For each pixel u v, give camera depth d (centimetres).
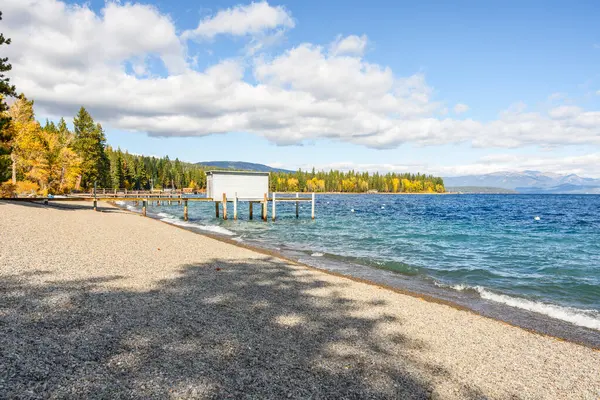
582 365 633
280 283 1062
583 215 5238
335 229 3166
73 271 989
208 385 456
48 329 581
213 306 792
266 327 691
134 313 699
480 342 711
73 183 6806
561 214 5462
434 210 6444
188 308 762
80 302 734
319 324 735
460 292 1170
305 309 828
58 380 431
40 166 5250
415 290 1165
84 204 5103
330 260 1664
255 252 1641
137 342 567
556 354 678
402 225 3600
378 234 2812
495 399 497
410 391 496
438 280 1347
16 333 551
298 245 2164
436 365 589
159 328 635
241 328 674
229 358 542
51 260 1098
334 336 675
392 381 519
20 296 735
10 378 420
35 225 1811
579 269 1584
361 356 596
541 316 947
